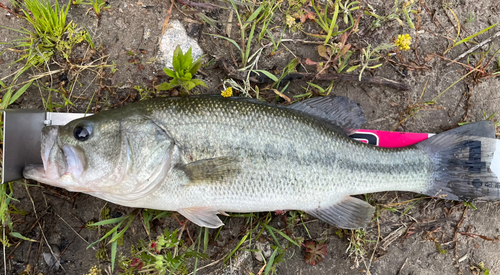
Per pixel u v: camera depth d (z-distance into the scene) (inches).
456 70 15.2
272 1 14.4
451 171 13.9
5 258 13.5
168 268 13.1
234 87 14.1
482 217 15.2
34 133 13.1
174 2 14.4
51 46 13.8
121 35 14.2
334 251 14.9
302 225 14.8
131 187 11.9
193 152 11.9
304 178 12.5
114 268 14.1
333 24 14.0
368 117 15.1
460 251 15.2
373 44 15.1
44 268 13.8
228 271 14.3
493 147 14.0
